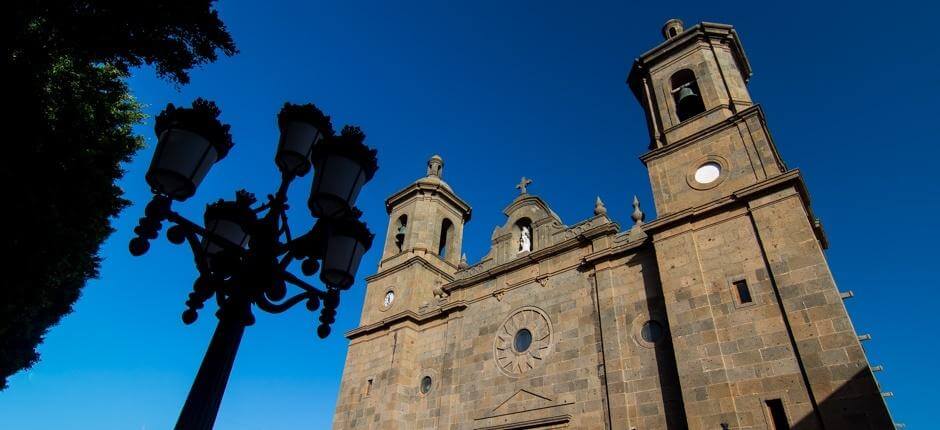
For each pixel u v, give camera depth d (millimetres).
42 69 9055
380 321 30672
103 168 13578
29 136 10023
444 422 24719
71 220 12891
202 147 6312
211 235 6648
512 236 29094
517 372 23797
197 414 5547
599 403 20438
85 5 8211
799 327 16266
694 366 17672
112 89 13891
